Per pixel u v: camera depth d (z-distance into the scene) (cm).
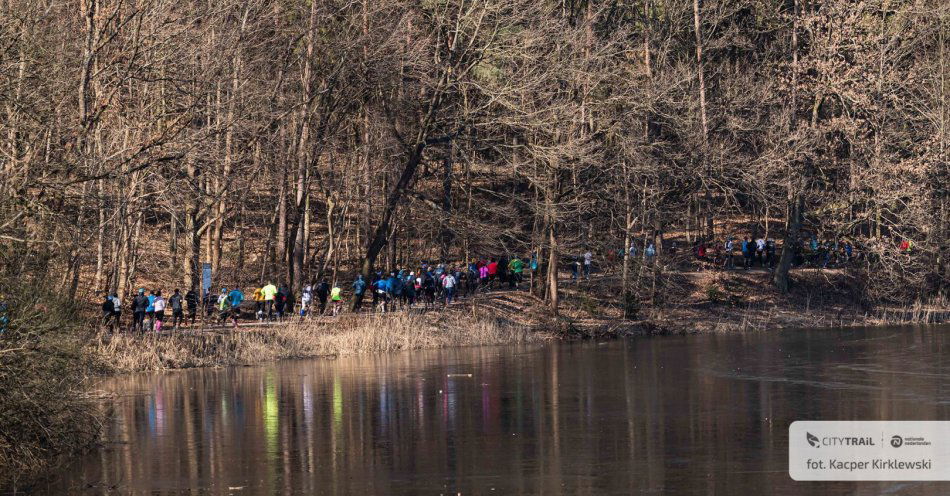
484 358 4228
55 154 2805
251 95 4316
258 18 4594
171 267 5538
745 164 5688
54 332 2128
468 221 5409
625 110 5294
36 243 2202
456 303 5566
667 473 2045
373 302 5428
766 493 1892
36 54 2702
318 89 5047
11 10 2562
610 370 3738
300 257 5288
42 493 1944
